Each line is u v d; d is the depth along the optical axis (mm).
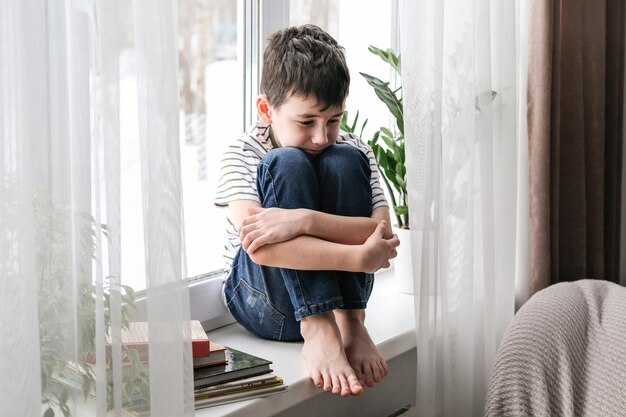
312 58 1390
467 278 1632
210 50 1620
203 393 1231
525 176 1994
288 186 1388
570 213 2121
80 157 966
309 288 1370
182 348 1060
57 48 938
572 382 1272
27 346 888
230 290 1529
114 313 997
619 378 1231
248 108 1733
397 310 1767
